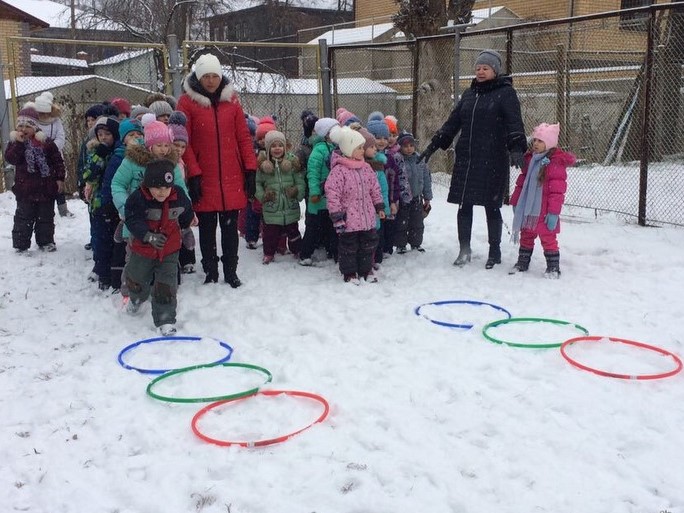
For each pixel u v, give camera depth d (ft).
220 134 19.16
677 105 45.01
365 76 73.51
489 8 64.08
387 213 22.22
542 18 64.18
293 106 50.14
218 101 19.24
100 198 19.49
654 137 45.39
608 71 45.32
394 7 85.66
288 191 22.79
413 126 37.58
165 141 16.75
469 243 22.61
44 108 28.09
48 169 24.86
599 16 27.20
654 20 26.30
